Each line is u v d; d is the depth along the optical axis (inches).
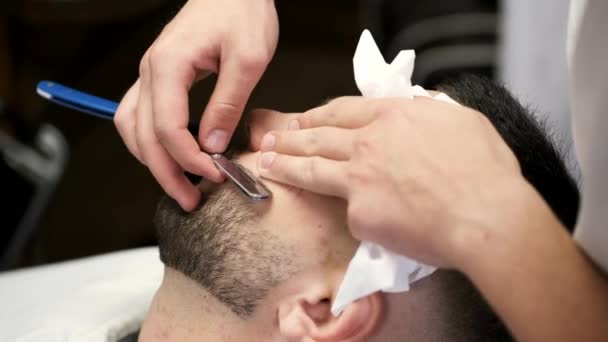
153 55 30.2
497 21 61.5
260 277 26.4
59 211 78.5
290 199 26.5
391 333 25.9
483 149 22.8
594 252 22.4
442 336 26.2
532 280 21.4
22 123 49.3
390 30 65.3
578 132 22.1
